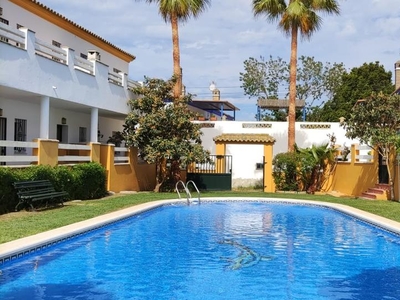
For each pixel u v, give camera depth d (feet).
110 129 91.91
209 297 23.12
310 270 28.86
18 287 24.39
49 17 65.92
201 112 150.10
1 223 38.09
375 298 23.38
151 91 77.10
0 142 45.91
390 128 63.10
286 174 82.99
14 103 61.05
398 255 33.47
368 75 159.74
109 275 27.04
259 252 34.12
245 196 70.49
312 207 61.41
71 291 23.81
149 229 43.83
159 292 23.84
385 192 66.90
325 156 81.51
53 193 49.42
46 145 53.42
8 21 57.31
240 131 91.81
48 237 31.94
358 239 39.68
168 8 79.46
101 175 64.08
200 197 66.85
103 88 70.03
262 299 22.90
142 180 82.89
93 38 79.71
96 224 39.45
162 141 71.72
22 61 50.44
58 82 57.72
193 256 32.42
